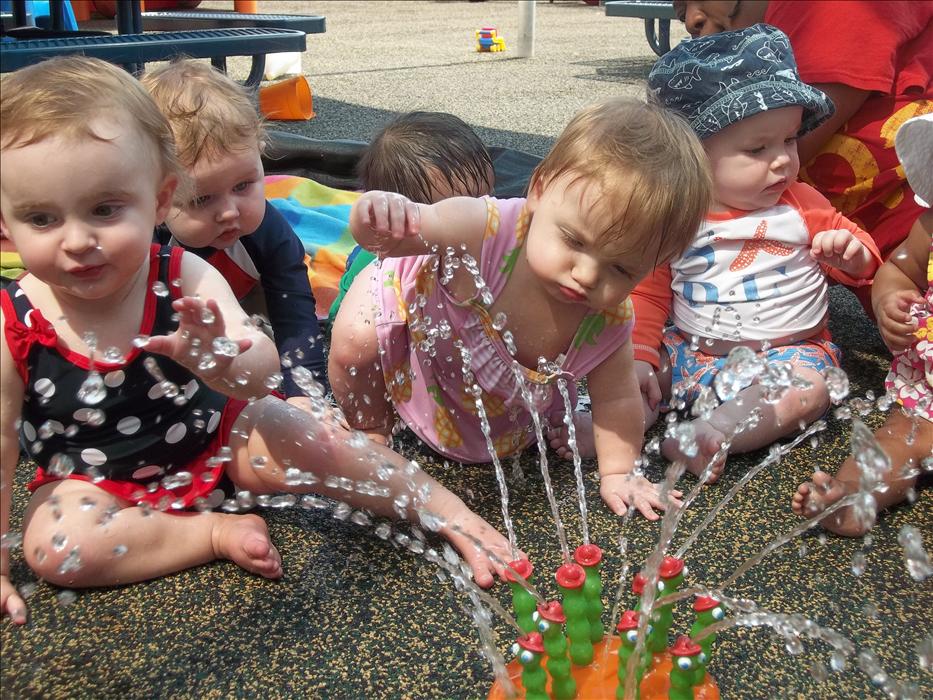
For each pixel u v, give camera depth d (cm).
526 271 139
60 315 124
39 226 113
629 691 96
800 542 137
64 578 122
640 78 525
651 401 170
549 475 154
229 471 139
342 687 109
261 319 155
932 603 124
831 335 209
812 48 192
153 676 110
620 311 143
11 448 124
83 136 110
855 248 167
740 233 173
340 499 139
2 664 112
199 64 170
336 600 123
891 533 139
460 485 151
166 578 127
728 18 203
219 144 157
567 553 125
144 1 764
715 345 175
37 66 118
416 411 152
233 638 116
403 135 184
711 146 173
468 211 138
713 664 113
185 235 165
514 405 151
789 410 159
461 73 547
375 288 149
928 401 148
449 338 146
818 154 201
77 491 127
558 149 129
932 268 151
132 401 128
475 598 113
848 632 118
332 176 297
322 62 589
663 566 100
